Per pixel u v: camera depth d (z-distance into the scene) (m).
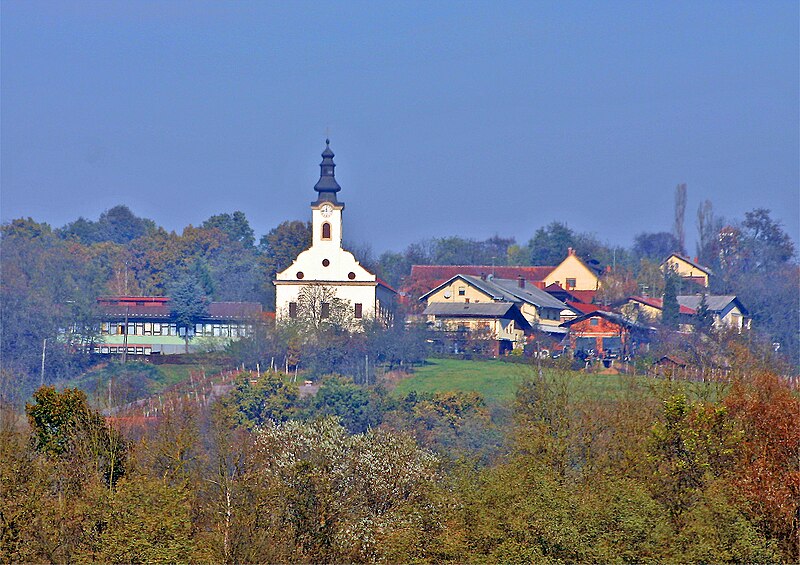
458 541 86.69
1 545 87.38
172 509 86.44
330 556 91.25
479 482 93.94
